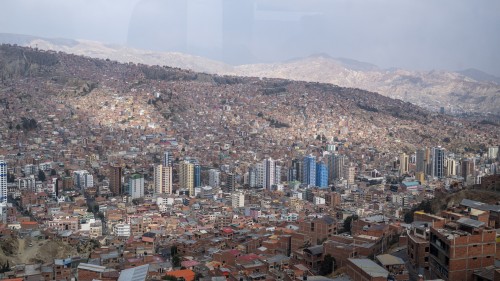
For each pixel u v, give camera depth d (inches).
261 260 2566.4
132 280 2316.7
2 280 2679.6
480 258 1734.7
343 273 2108.8
